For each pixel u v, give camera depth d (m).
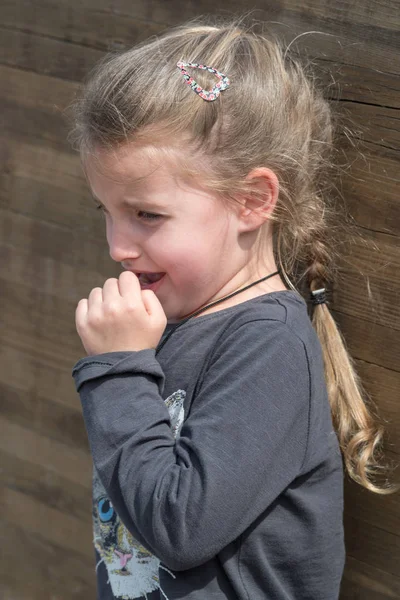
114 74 1.58
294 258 1.79
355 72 1.75
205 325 1.63
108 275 2.26
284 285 1.75
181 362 1.64
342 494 1.72
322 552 1.67
